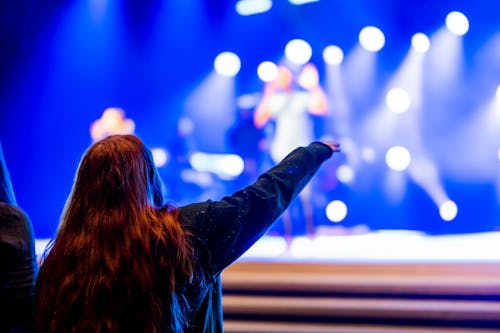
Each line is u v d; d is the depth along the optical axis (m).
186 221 1.39
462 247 6.59
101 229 1.33
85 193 1.40
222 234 1.39
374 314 4.56
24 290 1.49
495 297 4.51
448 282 4.59
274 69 8.23
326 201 9.03
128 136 1.50
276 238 7.98
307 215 7.07
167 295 1.30
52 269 1.34
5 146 10.40
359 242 7.39
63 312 1.28
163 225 1.35
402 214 9.23
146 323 1.27
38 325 1.32
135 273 1.29
